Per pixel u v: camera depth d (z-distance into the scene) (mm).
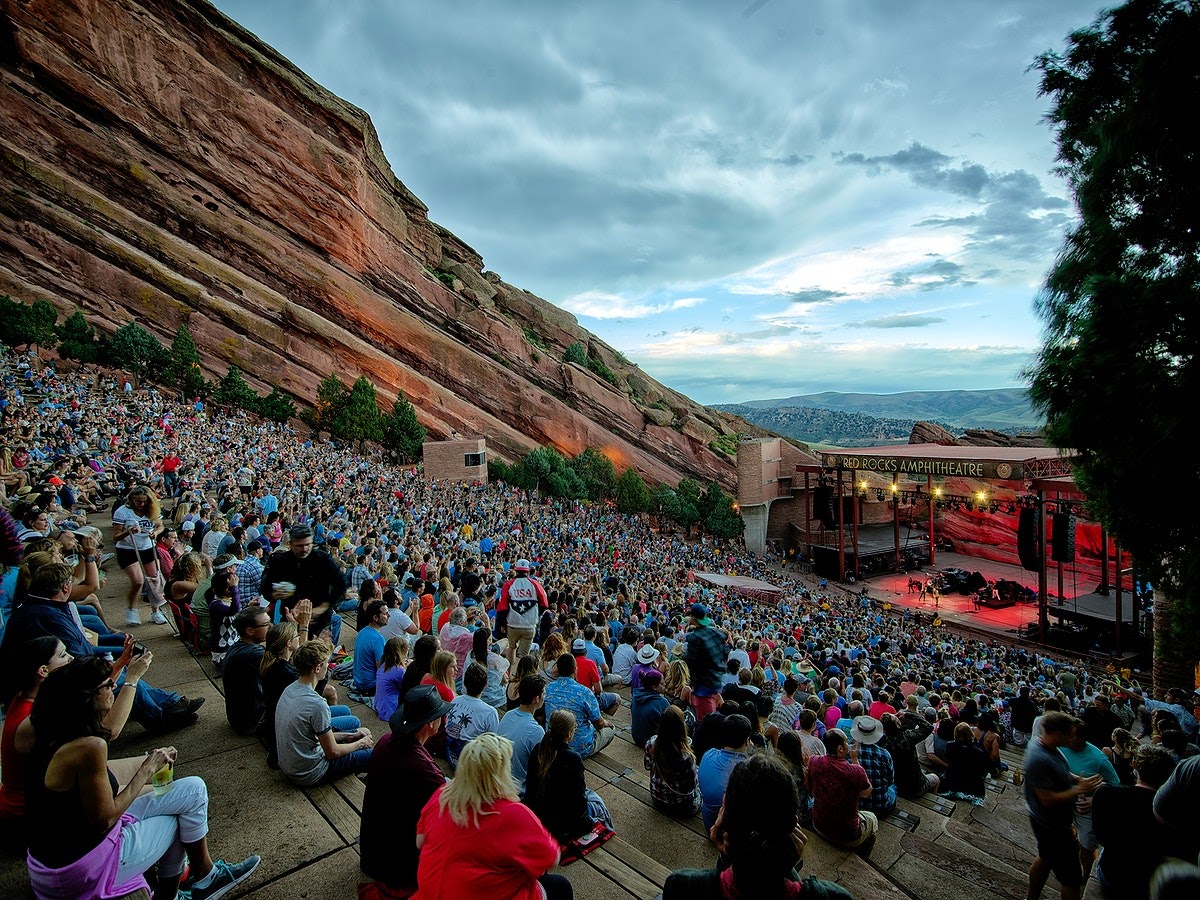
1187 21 7566
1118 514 9117
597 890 4715
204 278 66625
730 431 117062
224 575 8359
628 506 72875
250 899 4266
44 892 3342
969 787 8273
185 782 4215
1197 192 7781
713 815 5383
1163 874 3604
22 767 3912
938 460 41531
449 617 8648
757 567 56938
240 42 72438
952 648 29531
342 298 75125
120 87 65562
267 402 61094
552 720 5047
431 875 3094
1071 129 9734
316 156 75812
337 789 5641
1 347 42781
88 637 6863
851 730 8016
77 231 60594
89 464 19375
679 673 8570
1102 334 8625
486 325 90000
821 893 2611
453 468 60500
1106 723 7867
